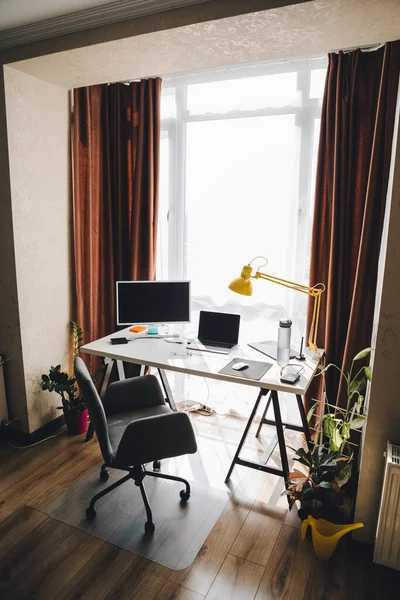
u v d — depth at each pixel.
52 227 2.85
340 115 2.38
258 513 2.21
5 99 2.43
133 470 2.18
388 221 1.79
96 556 1.92
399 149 1.69
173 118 2.99
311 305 2.66
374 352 1.85
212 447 2.81
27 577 1.80
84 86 2.79
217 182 2.94
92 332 3.15
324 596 1.74
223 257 3.01
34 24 2.19
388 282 1.77
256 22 1.84
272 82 2.70
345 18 1.79
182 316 2.91
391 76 2.17
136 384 2.43
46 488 2.38
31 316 2.75
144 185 2.99
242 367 2.33
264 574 1.84
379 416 1.87
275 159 2.76
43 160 2.73
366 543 1.95
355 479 2.35
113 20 2.04
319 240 2.58
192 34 1.98
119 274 3.15
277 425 2.22
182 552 1.95
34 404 2.83
